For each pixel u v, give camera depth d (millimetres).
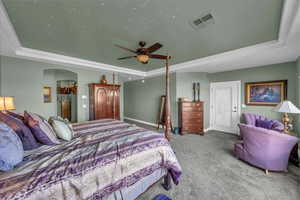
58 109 5984
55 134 1654
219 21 1826
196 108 4312
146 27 1987
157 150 1567
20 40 2432
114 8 1573
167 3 1489
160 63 3973
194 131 4320
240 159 2582
